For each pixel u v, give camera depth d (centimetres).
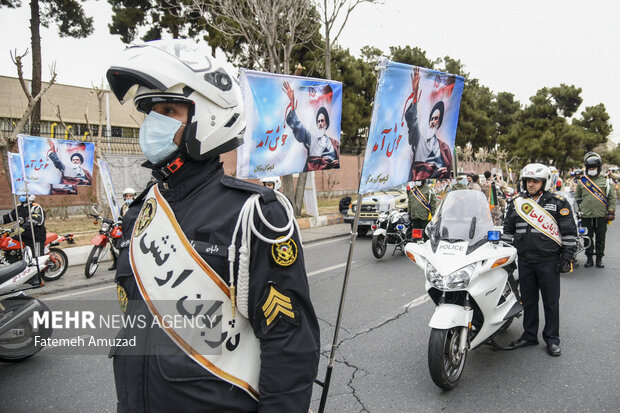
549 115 3578
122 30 1938
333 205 2053
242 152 502
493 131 3856
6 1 1515
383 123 231
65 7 1653
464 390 351
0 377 389
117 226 816
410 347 434
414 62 2923
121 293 135
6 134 1416
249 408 125
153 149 130
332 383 365
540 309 549
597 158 762
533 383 359
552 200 412
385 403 333
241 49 1978
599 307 548
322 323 505
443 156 271
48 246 782
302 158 552
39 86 1581
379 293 626
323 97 562
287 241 125
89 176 866
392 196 1256
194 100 129
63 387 370
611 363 390
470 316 355
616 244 1016
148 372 121
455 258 365
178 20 1905
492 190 1030
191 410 118
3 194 1450
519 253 427
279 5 1245
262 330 120
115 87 141
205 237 121
